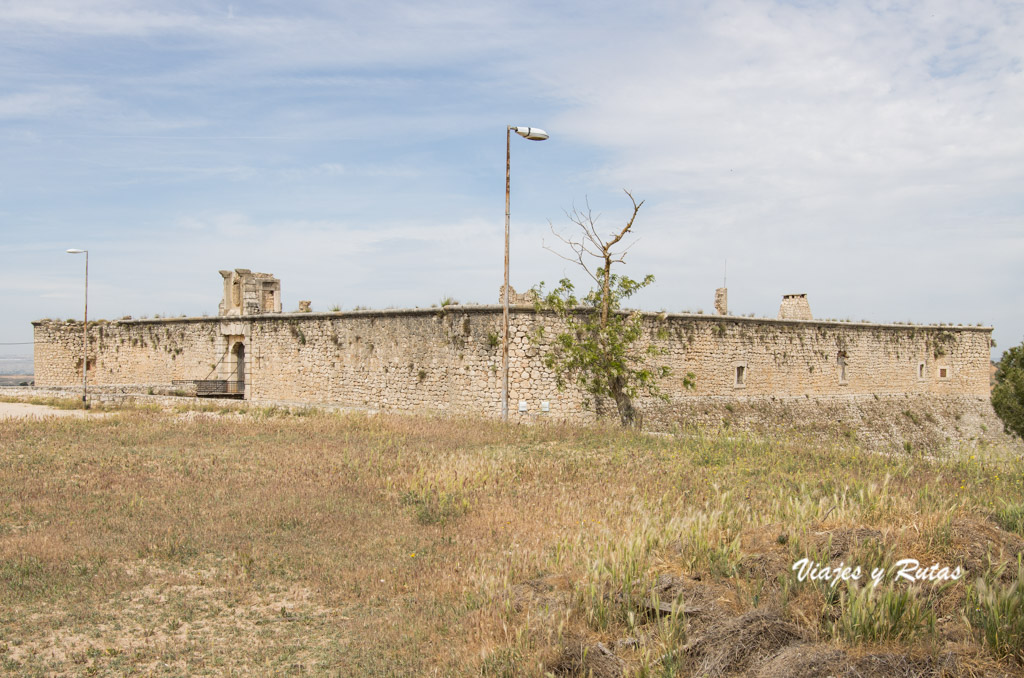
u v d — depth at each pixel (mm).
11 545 11289
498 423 24203
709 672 6707
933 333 37750
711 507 12977
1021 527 10523
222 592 9867
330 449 19641
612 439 21281
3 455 18391
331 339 33156
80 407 32531
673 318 28453
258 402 32469
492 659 7488
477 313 27031
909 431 34125
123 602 9469
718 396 29531
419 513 13352
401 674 7570
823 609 7523
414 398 29359
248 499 14367
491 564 10547
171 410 30656
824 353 33375
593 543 10578
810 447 19781
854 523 10219
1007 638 6684
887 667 6469
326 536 12227
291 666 7809
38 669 7605
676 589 8367
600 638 7691
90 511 13477
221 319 38125
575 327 25328
